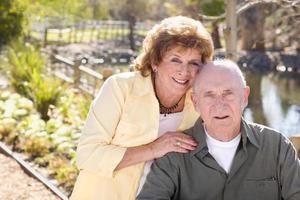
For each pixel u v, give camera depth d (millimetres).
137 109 2773
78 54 26078
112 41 31594
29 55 11812
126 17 33719
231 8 6941
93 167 2723
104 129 2738
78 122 7926
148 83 2793
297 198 2594
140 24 33688
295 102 15523
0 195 5824
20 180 6242
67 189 5867
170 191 2607
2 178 6320
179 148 2600
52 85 9164
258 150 2584
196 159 2578
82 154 2734
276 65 22406
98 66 24016
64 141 7098
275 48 24562
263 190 2594
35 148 6996
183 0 16906
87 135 2748
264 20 22062
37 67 11508
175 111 2867
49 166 6496
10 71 11367
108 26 34094
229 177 2547
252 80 19969
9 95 9695
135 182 2809
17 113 8625
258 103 15078
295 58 22719
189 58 2689
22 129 7699
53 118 8719
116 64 25484
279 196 2639
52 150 7125
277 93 17203
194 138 2627
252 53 23484
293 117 13375
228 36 6961
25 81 10695
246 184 2576
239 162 2553
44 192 5883
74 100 9906
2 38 17766
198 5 14445
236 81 2502
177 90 2750
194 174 2586
